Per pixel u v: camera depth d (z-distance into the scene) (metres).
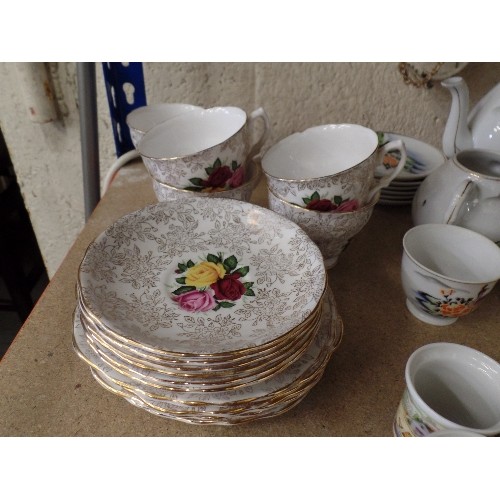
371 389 0.50
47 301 0.58
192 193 0.59
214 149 0.56
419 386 0.43
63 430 0.45
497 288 0.63
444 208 0.61
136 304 0.48
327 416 0.47
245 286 0.51
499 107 0.66
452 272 0.58
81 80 0.78
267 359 0.40
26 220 1.36
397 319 0.58
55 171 1.08
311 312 0.42
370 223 0.76
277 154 0.60
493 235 0.58
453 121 0.68
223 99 0.89
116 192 0.81
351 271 0.66
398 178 0.73
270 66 0.84
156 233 0.56
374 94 0.86
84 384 0.49
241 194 0.62
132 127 0.75
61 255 1.25
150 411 0.42
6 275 1.27
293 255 0.53
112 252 0.52
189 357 0.38
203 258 0.55
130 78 0.85
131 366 0.41
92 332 0.42
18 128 1.01
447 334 0.56
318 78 0.85
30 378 0.49
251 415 0.43
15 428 0.45
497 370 0.41
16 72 0.91
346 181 0.53
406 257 0.53
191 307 0.49
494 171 0.62
